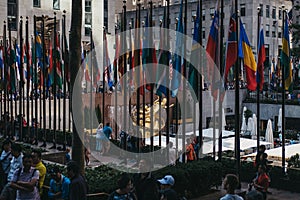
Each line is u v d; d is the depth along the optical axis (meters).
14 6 51.81
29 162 10.40
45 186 12.81
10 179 11.25
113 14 65.44
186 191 15.49
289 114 50.00
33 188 10.35
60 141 28.44
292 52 46.47
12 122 30.69
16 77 34.69
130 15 83.00
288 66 19.41
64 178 11.23
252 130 40.03
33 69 33.31
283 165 18.89
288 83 19.47
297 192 18.03
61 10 54.56
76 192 9.55
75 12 15.08
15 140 28.84
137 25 22.19
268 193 17.64
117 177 14.37
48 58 30.55
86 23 58.59
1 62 36.44
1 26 50.75
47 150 24.81
